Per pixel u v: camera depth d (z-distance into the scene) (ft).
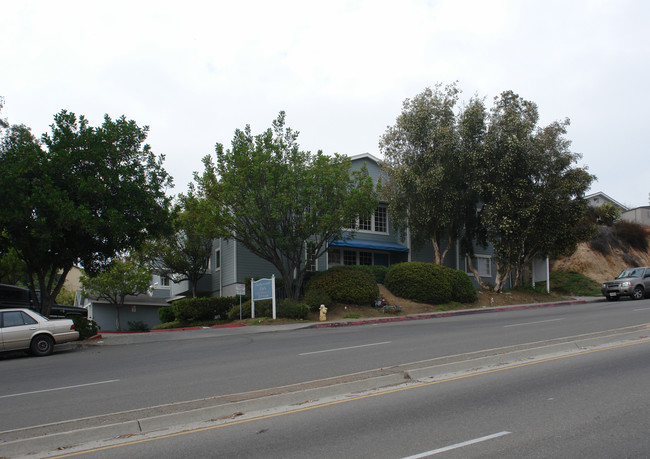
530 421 21.66
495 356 35.70
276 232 78.79
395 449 18.90
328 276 86.17
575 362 33.86
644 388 26.43
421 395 26.89
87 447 20.70
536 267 130.00
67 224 55.98
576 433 19.92
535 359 35.65
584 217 112.16
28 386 34.24
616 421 21.20
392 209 101.30
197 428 22.66
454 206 99.76
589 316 64.08
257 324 74.64
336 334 58.54
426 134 98.43
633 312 66.33
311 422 22.79
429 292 91.20
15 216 54.34
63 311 84.17
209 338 60.13
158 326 95.81
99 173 61.05
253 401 25.63
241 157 77.36
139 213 62.69
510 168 95.66
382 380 30.09
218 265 106.83
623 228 149.07
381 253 113.70
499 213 97.50
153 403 27.73
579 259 134.51
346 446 19.43
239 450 19.45
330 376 32.94
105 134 62.13
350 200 79.05
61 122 62.03
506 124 97.19
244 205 78.33
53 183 58.23
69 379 36.32
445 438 19.89
